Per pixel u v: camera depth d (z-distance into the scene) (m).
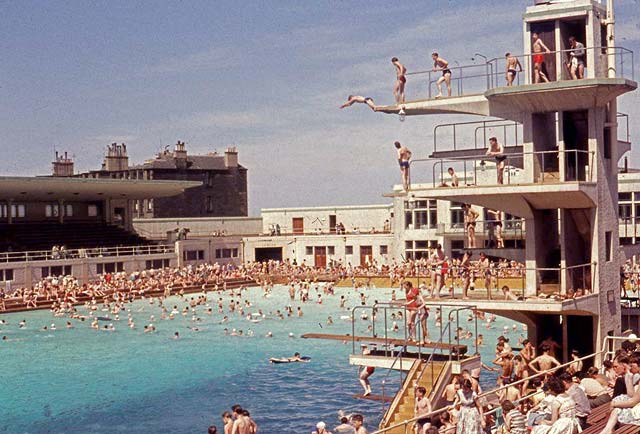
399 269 78.44
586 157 27.75
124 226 99.62
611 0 28.33
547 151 26.92
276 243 96.62
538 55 27.47
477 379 25.56
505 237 36.31
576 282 28.09
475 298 28.06
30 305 66.81
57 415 33.59
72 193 88.88
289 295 76.19
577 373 22.75
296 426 31.00
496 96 27.41
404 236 83.81
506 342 30.64
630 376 14.72
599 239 27.55
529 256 28.34
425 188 28.06
